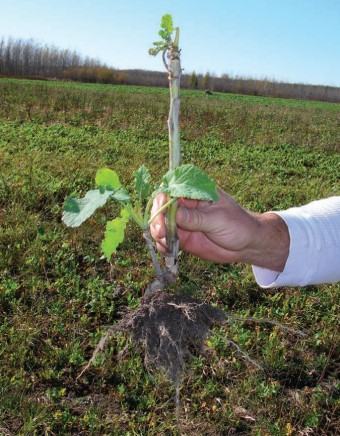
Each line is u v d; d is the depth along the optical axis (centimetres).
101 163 689
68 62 5972
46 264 384
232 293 367
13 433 237
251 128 1356
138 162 738
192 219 143
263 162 888
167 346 154
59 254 397
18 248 389
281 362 293
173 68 134
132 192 553
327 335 321
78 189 550
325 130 1582
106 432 243
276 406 263
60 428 243
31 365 280
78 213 129
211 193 126
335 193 681
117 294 354
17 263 380
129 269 391
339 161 991
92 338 306
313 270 148
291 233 148
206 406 261
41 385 269
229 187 634
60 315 323
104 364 278
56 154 723
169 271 154
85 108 1448
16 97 1524
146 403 258
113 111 1427
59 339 303
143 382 272
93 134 1020
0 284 347
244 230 144
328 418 259
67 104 1427
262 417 257
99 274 383
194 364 280
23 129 951
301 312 351
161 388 266
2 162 625
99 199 130
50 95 1652
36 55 5553
